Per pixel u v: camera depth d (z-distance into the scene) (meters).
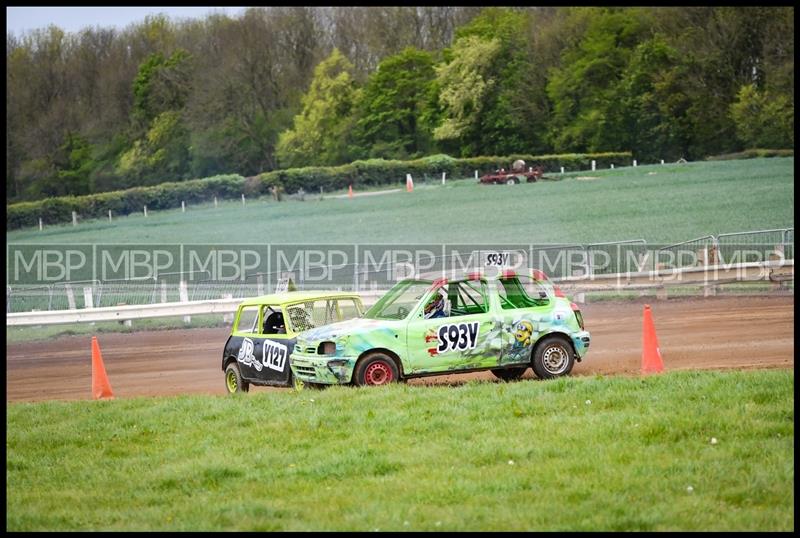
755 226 95.25
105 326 62.75
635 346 40.94
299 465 22.42
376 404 27.42
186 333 57.59
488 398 27.12
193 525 18.39
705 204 119.31
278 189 188.00
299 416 26.62
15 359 51.88
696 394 25.91
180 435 26.11
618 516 17.56
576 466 20.66
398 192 177.88
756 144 183.50
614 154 192.88
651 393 26.39
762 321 45.53
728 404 24.69
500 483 19.91
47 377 44.47
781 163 159.50
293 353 31.75
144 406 30.70
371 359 30.62
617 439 22.45
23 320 59.66
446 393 28.38
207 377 40.75
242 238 133.12
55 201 191.50
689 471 19.88
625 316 52.25
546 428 23.67
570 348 31.83
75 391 39.72
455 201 152.75
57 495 21.69
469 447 22.66
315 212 157.75
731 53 196.50
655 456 21.06
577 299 58.97
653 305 55.78
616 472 20.09
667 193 135.38
